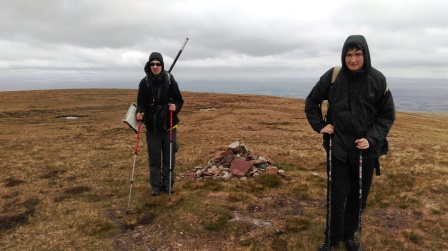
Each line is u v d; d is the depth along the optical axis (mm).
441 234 3379
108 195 4820
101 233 3490
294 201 4398
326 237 2900
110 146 11117
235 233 3389
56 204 4453
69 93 46250
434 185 5090
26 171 6930
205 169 6000
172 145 4359
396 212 4012
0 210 4305
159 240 3289
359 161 2545
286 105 37500
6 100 38562
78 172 6676
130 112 4133
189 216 3756
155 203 4160
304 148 10320
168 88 4113
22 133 17328
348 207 2902
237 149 6535
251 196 4480
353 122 2533
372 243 3127
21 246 3252
